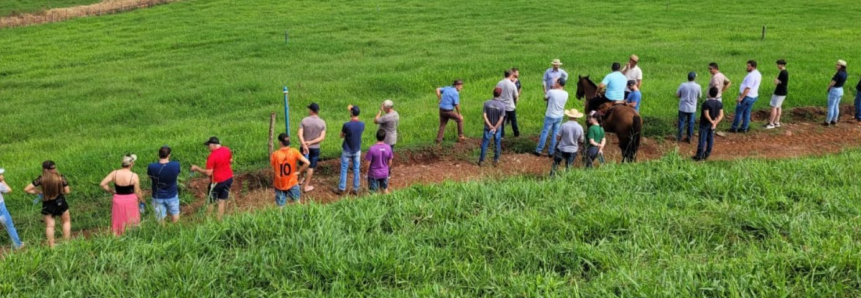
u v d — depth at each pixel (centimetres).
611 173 1139
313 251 809
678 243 823
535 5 4275
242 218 941
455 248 838
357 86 2308
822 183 1072
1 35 3869
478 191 1045
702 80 2203
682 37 3164
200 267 790
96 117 2052
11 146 1791
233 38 3434
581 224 881
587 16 3875
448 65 2577
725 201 960
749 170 1127
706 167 1138
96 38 3625
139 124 2005
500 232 868
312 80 2458
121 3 4888
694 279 697
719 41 3044
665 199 997
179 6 4684
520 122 1762
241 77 2555
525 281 722
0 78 2783
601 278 725
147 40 3512
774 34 3188
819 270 702
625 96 1725
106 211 1273
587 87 1750
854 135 1681
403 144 1587
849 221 849
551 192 1034
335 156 1523
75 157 1534
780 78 1673
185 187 1355
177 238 893
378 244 848
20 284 774
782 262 711
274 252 830
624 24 3591
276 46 3181
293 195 1173
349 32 3547
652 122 1736
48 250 880
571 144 1308
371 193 1154
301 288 748
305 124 1320
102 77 2692
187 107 2155
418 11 4166
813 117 1822
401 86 2298
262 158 1499
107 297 740
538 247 827
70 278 802
